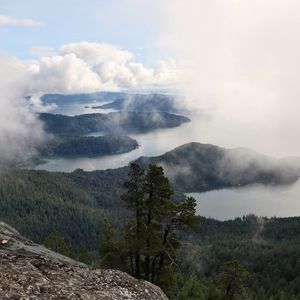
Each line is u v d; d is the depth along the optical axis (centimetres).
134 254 2992
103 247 3080
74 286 1475
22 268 1493
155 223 2695
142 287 1691
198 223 2683
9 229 2983
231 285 3797
